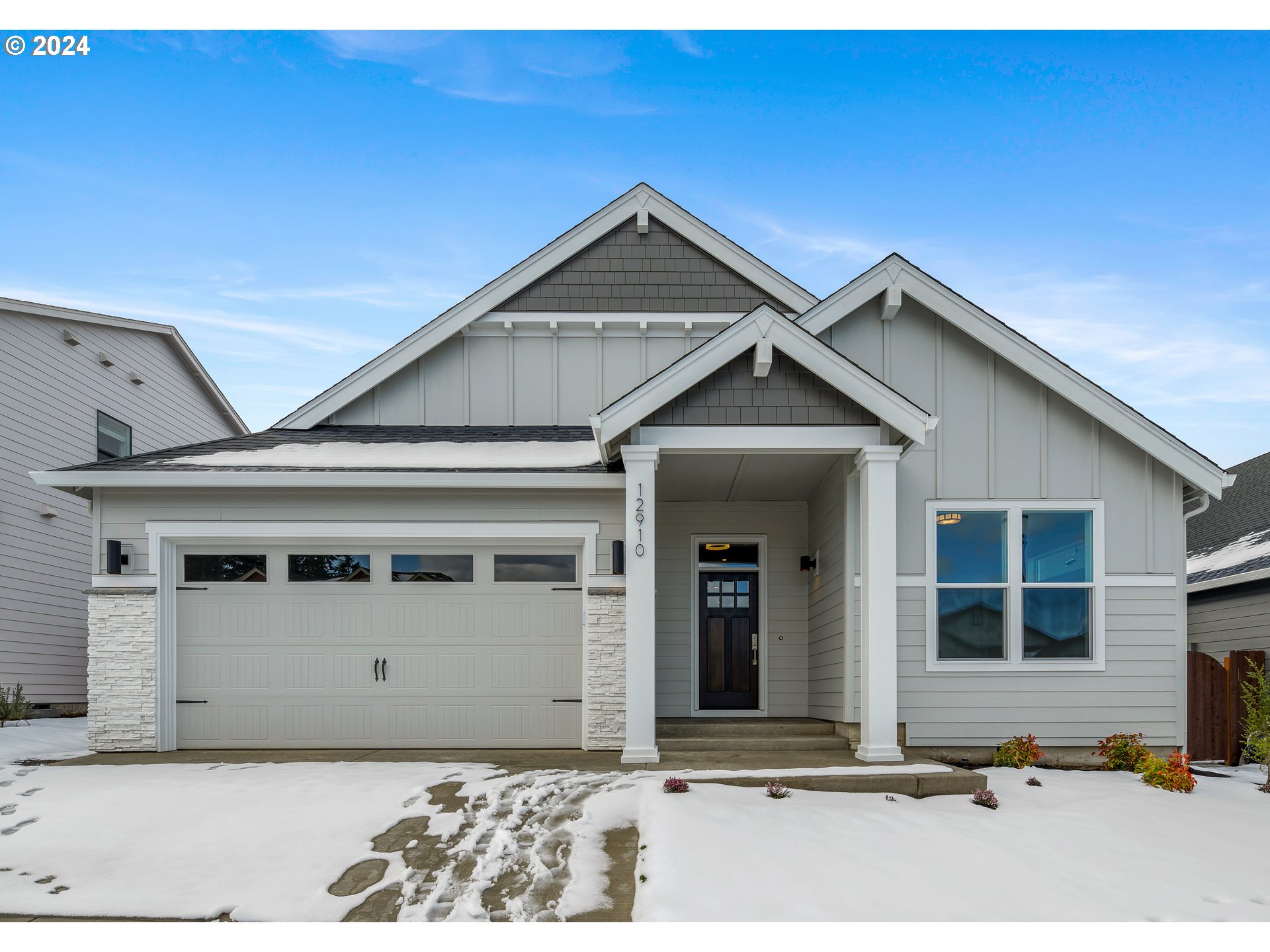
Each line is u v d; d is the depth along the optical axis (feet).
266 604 32.27
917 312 33.24
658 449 28.78
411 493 32.17
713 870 17.02
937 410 32.83
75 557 50.39
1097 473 32.65
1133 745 30.71
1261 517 52.49
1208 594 48.14
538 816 21.42
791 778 24.48
